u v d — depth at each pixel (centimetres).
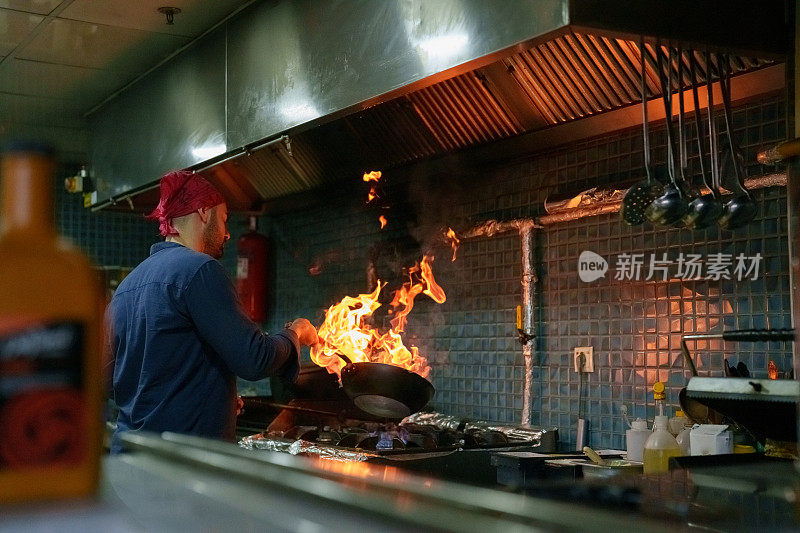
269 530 51
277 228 435
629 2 165
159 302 199
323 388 315
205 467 74
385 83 205
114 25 308
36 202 54
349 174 349
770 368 206
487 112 272
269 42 259
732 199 192
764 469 107
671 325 240
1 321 53
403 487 59
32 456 54
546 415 280
